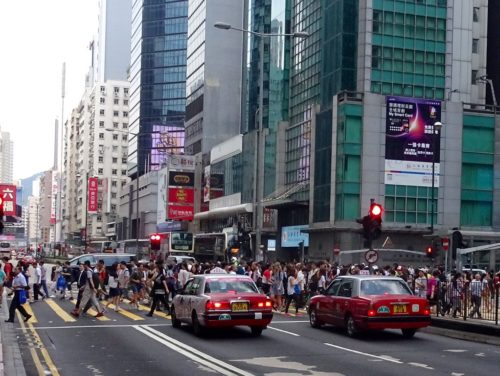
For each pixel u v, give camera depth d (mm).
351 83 59375
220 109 98062
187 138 107375
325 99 61812
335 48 60344
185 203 90500
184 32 139500
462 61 61719
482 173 59812
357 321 18062
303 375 12305
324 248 58500
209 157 92250
